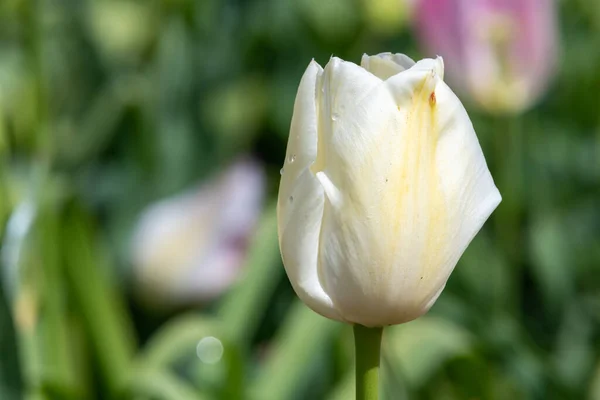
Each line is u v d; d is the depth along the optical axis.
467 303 1.14
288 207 0.63
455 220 0.63
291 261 0.63
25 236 0.85
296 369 0.90
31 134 1.02
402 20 1.40
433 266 0.63
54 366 0.86
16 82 1.30
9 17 1.21
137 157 1.36
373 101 0.62
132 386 0.88
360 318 0.63
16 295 0.84
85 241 0.88
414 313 0.63
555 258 1.19
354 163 0.62
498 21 1.04
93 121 1.39
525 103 1.07
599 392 1.00
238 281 0.98
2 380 0.84
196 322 0.89
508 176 1.08
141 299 1.21
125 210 1.35
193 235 1.18
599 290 1.22
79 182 1.35
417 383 0.92
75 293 0.89
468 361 0.96
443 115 0.62
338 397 0.86
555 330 1.21
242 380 0.89
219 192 1.18
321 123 0.63
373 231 0.62
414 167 0.62
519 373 1.00
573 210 1.32
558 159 1.37
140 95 1.34
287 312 1.22
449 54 1.06
